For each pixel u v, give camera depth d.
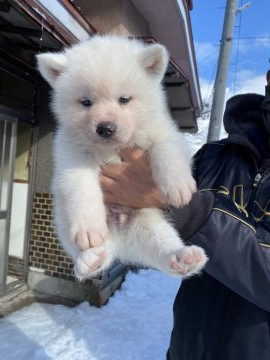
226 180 0.35
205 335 0.33
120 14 1.08
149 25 1.29
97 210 0.33
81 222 0.32
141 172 0.34
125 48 0.38
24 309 0.91
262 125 0.38
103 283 0.97
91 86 0.35
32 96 0.96
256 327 0.31
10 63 0.82
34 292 1.00
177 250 0.31
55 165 0.37
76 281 0.98
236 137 0.35
